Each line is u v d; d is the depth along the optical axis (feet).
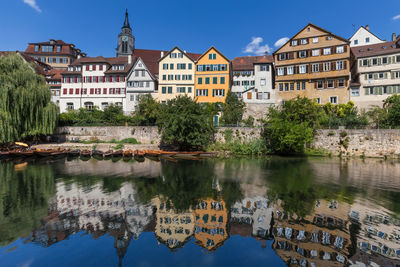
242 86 146.20
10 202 39.50
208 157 94.07
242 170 66.64
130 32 248.11
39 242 26.76
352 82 123.85
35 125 99.09
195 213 35.73
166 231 29.89
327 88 122.83
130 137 114.83
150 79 145.69
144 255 24.50
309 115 100.53
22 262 22.95
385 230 29.89
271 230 30.07
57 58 207.00
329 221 32.55
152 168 69.10
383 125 94.58
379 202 40.19
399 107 93.09
